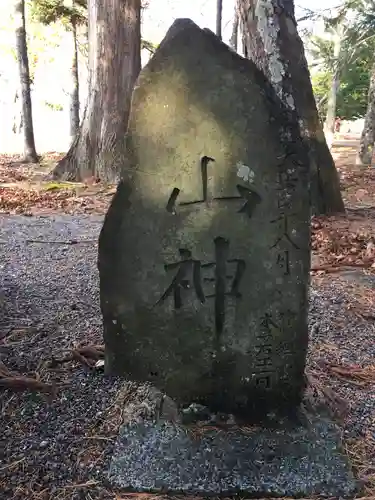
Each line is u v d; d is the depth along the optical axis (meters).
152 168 2.64
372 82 16.52
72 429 2.94
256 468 2.60
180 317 2.77
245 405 2.86
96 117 11.69
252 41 7.36
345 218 8.18
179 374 2.85
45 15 17.12
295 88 7.52
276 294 2.72
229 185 2.62
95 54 11.50
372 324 4.41
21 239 7.21
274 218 2.64
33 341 4.00
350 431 2.94
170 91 2.56
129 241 2.72
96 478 2.61
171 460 2.65
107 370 2.93
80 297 4.94
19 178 12.51
